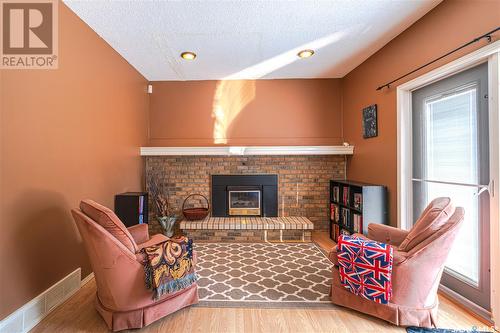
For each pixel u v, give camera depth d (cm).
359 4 212
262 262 282
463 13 188
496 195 169
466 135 198
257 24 243
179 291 185
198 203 403
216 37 268
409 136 259
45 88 190
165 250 173
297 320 178
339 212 356
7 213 161
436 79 221
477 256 189
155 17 229
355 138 363
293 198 405
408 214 259
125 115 320
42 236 186
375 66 309
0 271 156
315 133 406
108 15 224
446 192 219
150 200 388
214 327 170
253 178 402
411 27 246
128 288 162
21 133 171
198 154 368
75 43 222
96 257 161
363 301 181
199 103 403
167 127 405
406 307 167
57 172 201
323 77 401
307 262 282
